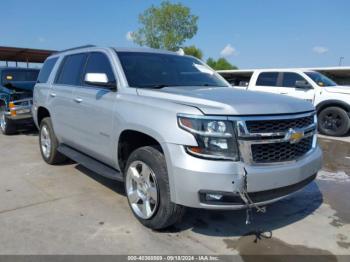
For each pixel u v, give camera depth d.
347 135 9.71
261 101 3.10
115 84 3.87
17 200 4.14
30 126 9.02
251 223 3.61
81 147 4.64
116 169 4.02
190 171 2.80
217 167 2.77
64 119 4.96
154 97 3.34
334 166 6.12
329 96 9.38
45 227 3.43
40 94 5.82
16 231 3.34
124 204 4.05
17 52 20.41
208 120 2.81
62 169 5.50
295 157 3.20
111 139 3.82
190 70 4.55
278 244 3.19
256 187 2.87
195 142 2.82
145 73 4.02
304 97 9.84
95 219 3.63
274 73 10.59
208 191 2.80
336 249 3.12
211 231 3.41
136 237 3.25
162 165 3.12
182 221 3.60
